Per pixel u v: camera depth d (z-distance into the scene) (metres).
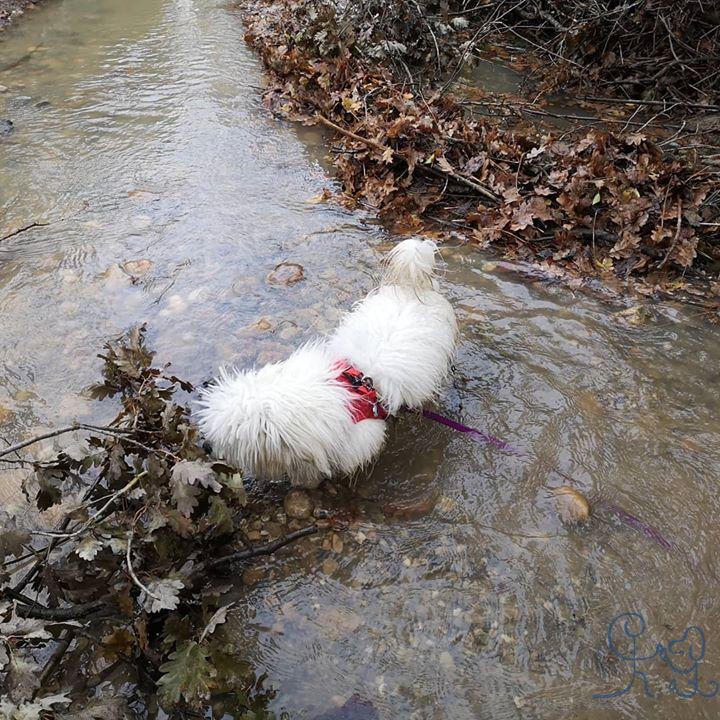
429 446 1.35
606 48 2.69
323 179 2.18
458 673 1.05
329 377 1.17
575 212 1.89
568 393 1.45
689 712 1.00
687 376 1.49
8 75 2.86
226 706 1.00
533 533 1.22
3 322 1.63
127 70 2.91
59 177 2.17
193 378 1.49
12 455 1.33
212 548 1.18
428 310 1.29
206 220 1.98
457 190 2.09
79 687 1.02
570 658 1.06
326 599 1.14
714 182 1.86
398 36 2.80
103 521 1.15
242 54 3.09
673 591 1.14
